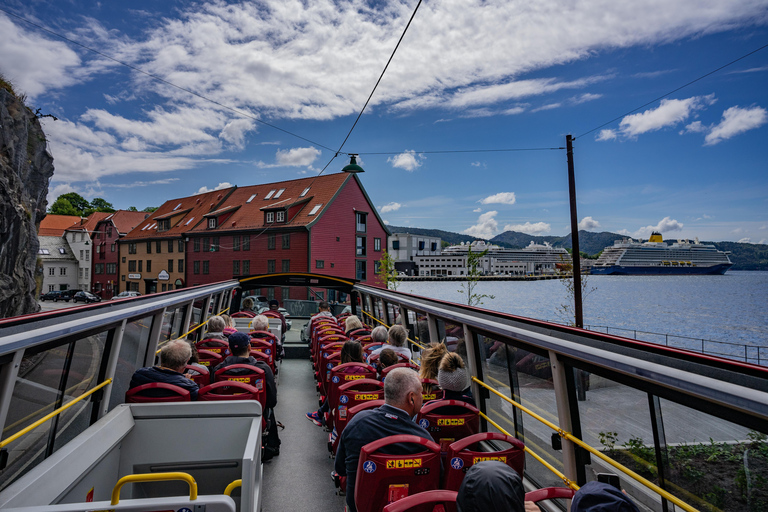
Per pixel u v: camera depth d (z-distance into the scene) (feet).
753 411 5.19
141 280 225.35
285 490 15.08
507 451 9.84
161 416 10.87
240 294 38.96
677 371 6.39
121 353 14.05
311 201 165.48
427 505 7.14
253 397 13.08
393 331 20.61
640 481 7.91
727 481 6.75
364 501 8.74
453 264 583.99
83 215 377.91
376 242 181.06
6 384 7.93
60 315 9.34
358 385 16.22
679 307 325.62
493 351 14.16
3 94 78.79
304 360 37.99
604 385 8.97
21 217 77.97
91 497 9.28
